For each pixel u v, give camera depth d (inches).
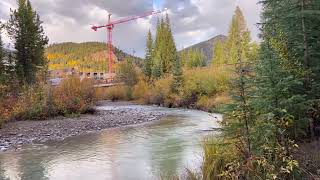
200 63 3809.1
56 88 1206.9
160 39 2977.4
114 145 644.7
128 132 809.5
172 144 627.8
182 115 1168.2
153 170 446.3
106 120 1031.6
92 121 1000.9
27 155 567.5
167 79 1806.1
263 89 303.6
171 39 2974.9
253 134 292.4
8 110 969.5
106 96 2299.5
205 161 341.7
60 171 462.3
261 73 312.3
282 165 280.7
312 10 366.0
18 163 511.5
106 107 1648.6
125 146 630.5
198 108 1400.1
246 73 308.5
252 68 316.2
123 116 1147.3
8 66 1385.3
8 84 1114.1
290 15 373.1
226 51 2763.3
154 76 2476.6
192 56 3853.3
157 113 1258.6
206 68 1632.6
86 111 1192.2
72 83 1290.6
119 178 421.4
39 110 1013.2
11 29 1502.2
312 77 368.5
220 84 1352.1
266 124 289.0
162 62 2817.4
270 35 426.3
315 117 365.1
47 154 573.3
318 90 354.6
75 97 1172.5
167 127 873.5
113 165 487.8
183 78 1625.2
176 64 1653.5
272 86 309.0
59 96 1132.5
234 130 302.0
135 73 2491.4
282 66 353.1
